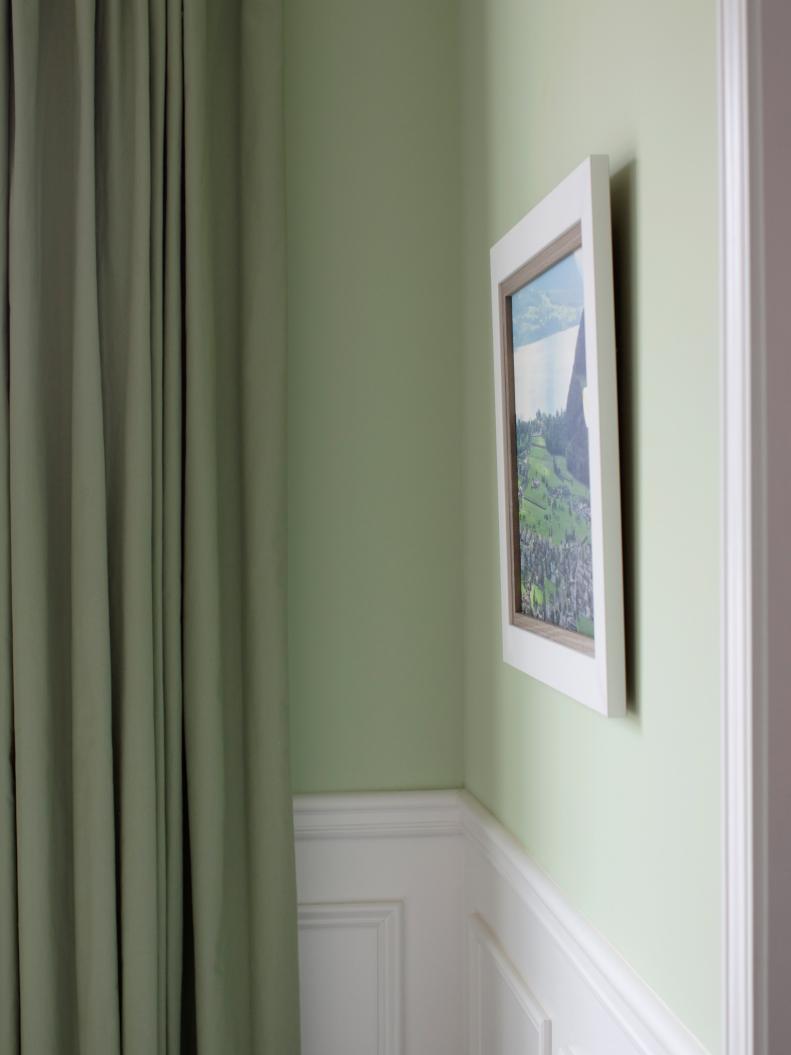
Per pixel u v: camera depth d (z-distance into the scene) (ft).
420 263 6.39
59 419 5.84
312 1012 6.29
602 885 4.03
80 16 5.63
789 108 2.75
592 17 4.00
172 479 5.83
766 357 2.76
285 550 5.98
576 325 3.96
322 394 6.34
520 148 5.02
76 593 5.63
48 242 5.83
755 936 2.79
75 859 5.62
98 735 5.60
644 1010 3.49
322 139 6.34
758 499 2.77
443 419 6.41
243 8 5.95
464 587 6.40
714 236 3.04
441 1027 6.34
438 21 6.39
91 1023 5.54
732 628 2.86
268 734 5.90
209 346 5.88
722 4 2.84
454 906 6.35
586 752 4.21
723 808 2.92
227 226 6.10
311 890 6.29
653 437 3.50
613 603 3.67
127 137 5.77
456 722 6.43
